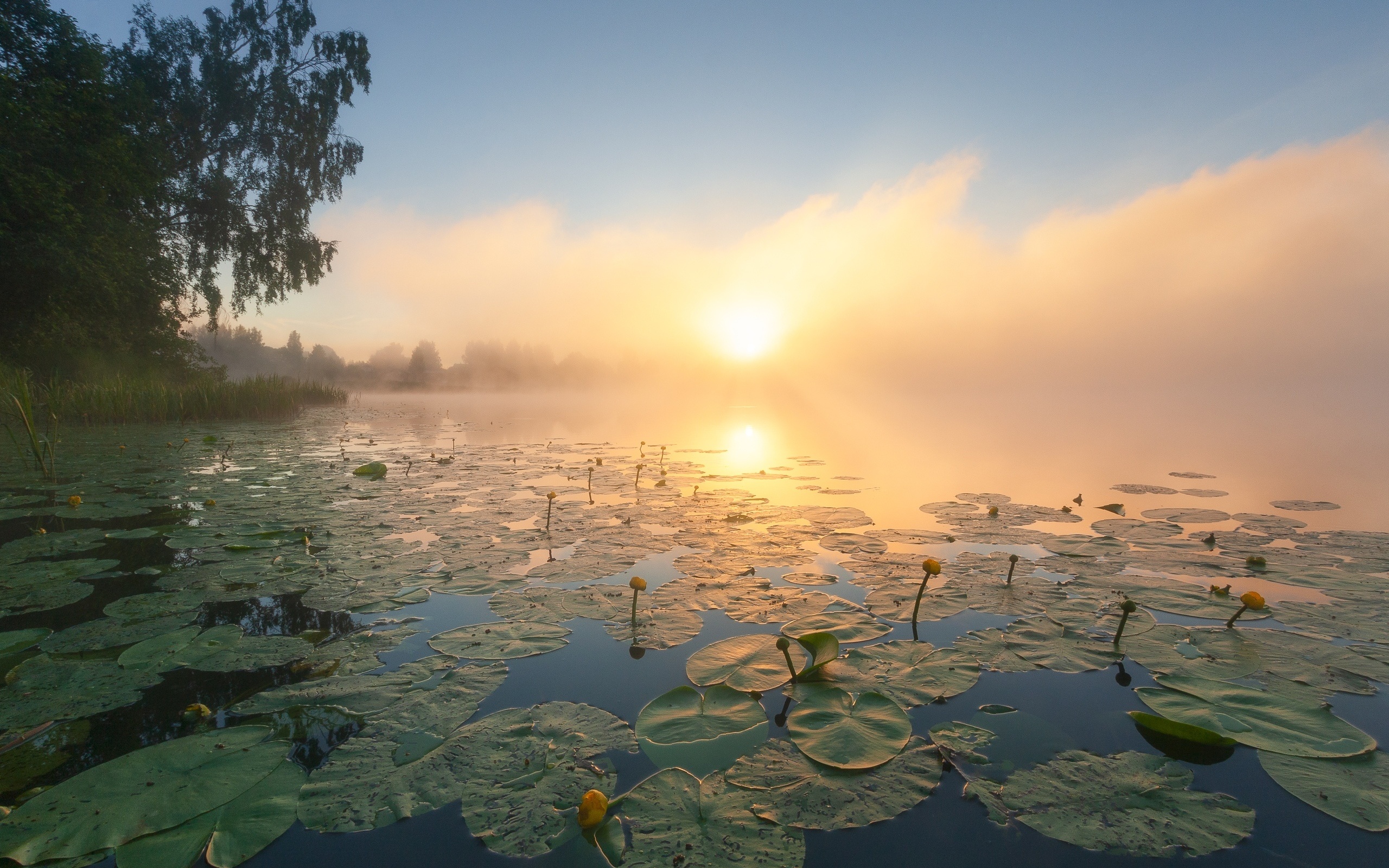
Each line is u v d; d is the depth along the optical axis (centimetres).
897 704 225
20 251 1409
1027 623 303
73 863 149
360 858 152
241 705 223
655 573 389
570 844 157
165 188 2009
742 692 235
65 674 245
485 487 704
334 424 1684
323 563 399
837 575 387
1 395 1128
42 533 461
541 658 266
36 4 1532
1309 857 153
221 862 150
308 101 2341
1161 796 176
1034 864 151
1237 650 271
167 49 2184
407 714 217
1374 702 228
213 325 2330
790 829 164
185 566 387
